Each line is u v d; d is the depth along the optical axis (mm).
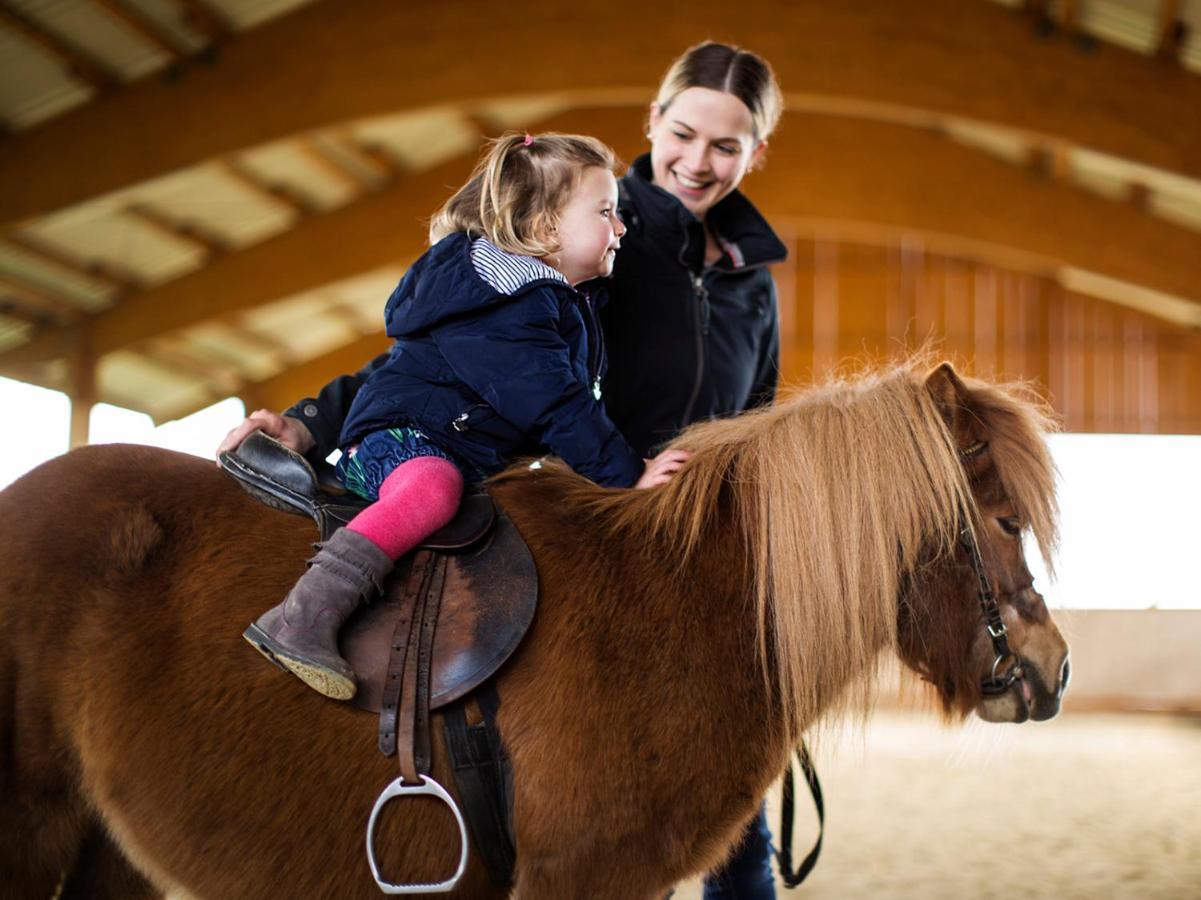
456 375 1552
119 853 1556
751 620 1501
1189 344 11852
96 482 1521
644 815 1388
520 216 1626
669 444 1691
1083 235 10820
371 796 1385
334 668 1340
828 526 1517
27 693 1410
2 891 1397
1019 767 6270
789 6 8305
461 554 1479
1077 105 8180
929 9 8289
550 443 1557
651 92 8258
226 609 1433
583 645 1428
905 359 1798
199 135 8469
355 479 1584
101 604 1426
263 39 8484
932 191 11016
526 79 8289
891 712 9133
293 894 1395
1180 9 7609
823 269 12219
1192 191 9625
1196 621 10023
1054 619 1613
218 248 11297
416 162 11219
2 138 8586
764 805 1940
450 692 1388
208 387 13820
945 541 1565
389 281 12625
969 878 3672
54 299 11078
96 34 7996
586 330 1684
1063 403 11945
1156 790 5535
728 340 2070
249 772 1378
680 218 1974
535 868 1364
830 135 11164
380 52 8398
